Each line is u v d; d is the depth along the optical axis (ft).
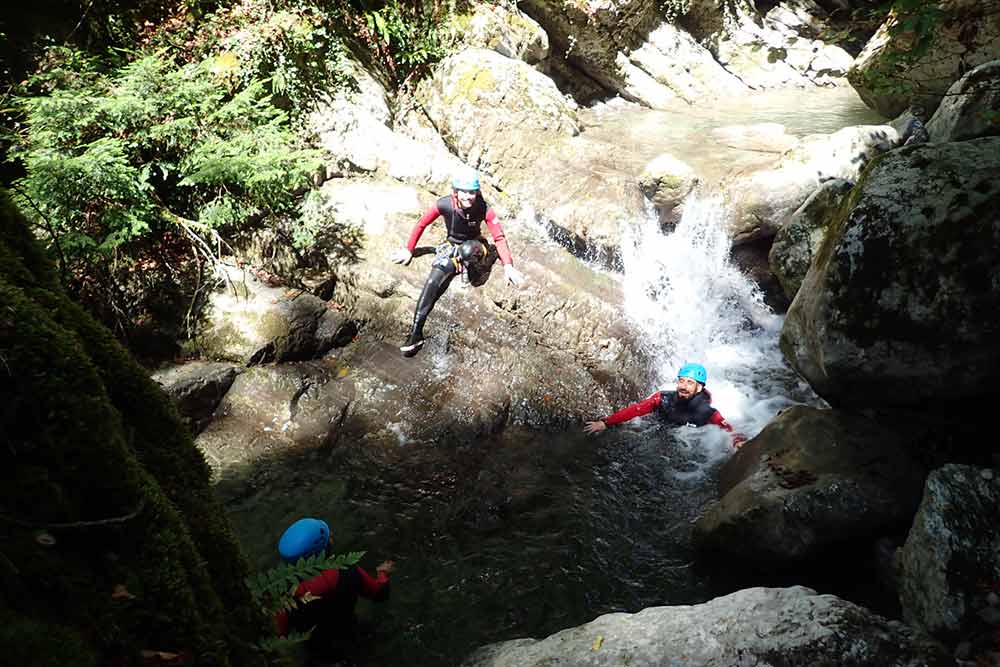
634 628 10.30
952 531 10.78
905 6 13.23
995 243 11.62
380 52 26.63
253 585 6.19
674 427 18.08
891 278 12.39
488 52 26.61
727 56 40.29
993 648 9.91
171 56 21.90
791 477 13.73
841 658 9.23
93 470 3.50
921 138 22.59
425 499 15.75
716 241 23.20
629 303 21.03
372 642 12.22
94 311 17.67
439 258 19.38
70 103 17.72
